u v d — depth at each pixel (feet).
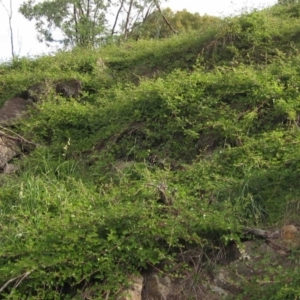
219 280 14.01
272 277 13.34
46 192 18.15
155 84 22.68
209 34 28.94
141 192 16.74
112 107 23.66
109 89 27.25
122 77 29.50
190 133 19.99
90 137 22.58
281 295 12.27
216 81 22.07
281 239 14.42
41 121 24.32
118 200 16.71
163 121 21.31
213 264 14.51
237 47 27.43
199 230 14.83
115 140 21.52
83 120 23.84
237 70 22.63
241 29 27.96
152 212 15.14
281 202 15.79
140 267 14.44
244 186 16.52
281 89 20.61
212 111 20.67
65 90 27.84
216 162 18.21
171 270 14.30
